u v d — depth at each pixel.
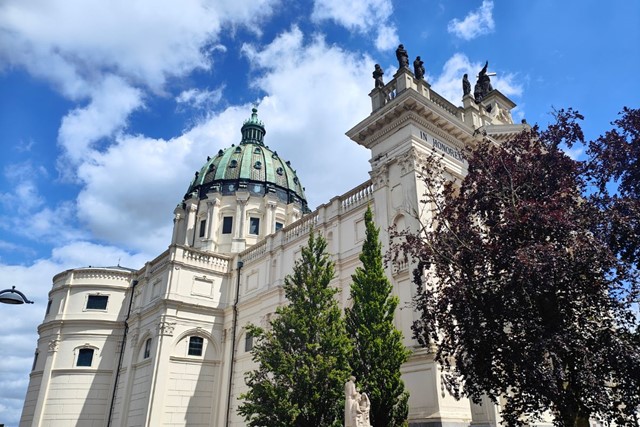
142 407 36.09
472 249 15.22
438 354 15.71
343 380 19.28
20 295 12.77
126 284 46.78
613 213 13.66
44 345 44.81
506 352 13.87
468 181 17.08
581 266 12.92
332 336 20.73
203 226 59.66
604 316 13.78
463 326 14.44
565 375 13.17
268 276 36.44
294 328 21.77
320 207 33.19
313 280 22.89
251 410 20.95
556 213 13.57
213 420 36.38
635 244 13.82
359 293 20.47
